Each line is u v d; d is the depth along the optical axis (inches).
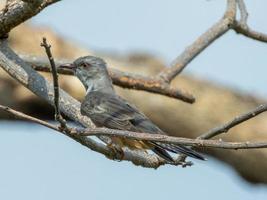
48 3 432.5
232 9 551.8
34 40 744.3
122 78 544.1
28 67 440.8
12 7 435.2
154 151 414.6
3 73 708.0
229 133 735.1
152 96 731.4
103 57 768.3
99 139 437.1
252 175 748.6
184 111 741.3
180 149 399.5
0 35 445.4
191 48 548.7
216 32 548.7
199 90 760.3
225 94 764.6
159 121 741.9
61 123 368.8
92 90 530.6
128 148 431.5
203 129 746.2
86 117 458.0
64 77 721.6
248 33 550.9
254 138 737.6
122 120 465.7
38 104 721.0
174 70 547.8
